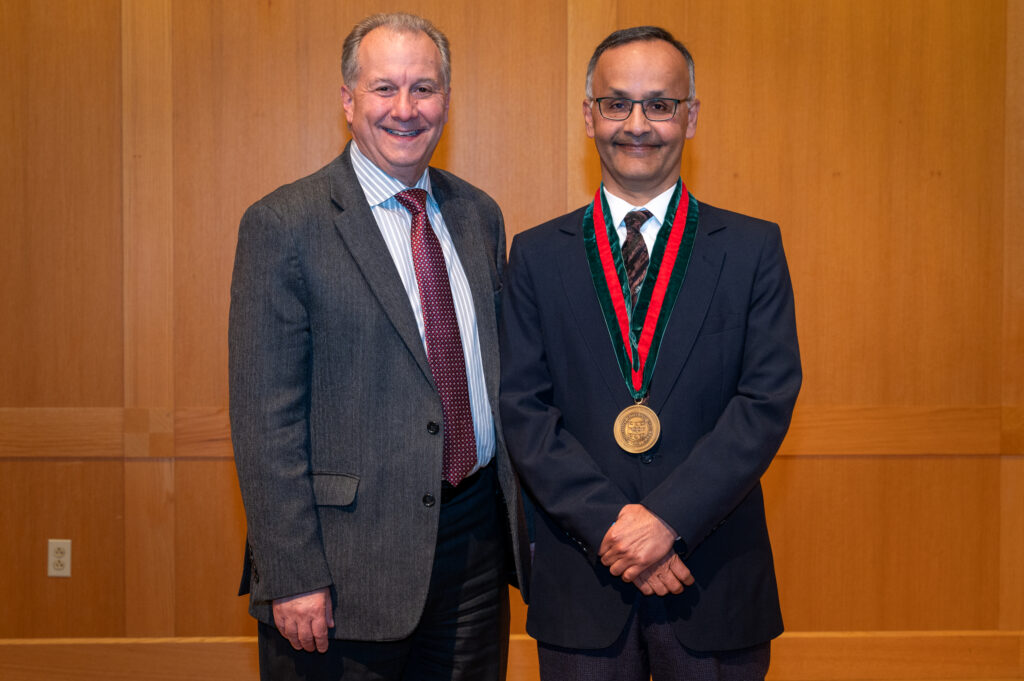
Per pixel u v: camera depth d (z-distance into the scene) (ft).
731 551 5.19
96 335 9.11
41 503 9.20
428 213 5.73
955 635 9.44
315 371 5.22
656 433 5.11
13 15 8.87
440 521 5.43
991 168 9.27
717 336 5.25
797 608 9.48
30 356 9.09
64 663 9.20
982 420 9.41
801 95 9.15
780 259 5.41
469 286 5.65
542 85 9.12
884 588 9.51
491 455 5.66
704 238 5.43
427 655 5.73
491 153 9.15
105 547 9.23
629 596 5.12
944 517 9.50
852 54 9.14
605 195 5.69
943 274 9.32
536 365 5.46
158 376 9.14
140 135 8.98
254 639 9.27
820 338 9.33
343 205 5.29
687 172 9.16
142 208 9.02
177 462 9.22
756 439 4.95
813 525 9.45
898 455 9.45
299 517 4.99
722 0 9.08
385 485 5.17
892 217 9.26
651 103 5.37
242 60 8.98
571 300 5.45
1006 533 9.53
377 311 5.17
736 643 5.09
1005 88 9.21
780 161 9.18
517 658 9.30
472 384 5.49
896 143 9.21
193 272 9.09
